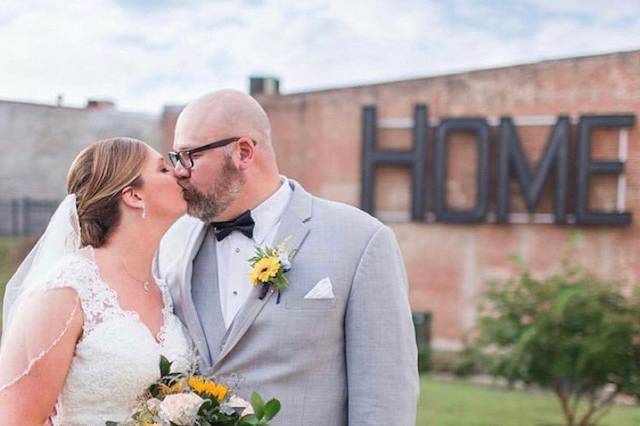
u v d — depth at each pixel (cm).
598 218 1164
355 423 245
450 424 729
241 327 250
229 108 255
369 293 251
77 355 232
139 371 235
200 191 254
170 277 269
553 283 715
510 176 1213
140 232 251
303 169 1330
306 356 248
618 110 1163
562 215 1180
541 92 1198
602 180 1172
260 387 246
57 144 1405
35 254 250
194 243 269
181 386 233
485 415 777
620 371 677
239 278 262
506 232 1215
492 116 1223
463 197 1241
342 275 252
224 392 231
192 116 256
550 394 920
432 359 1148
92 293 236
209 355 254
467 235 1235
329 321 250
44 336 225
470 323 1224
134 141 254
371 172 1280
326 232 259
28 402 223
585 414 765
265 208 264
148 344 240
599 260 1172
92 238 247
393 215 1276
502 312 725
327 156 1314
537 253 1198
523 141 1209
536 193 1192
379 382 246
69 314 230
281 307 249
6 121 1389
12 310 250
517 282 743
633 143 1155
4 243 1349
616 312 695
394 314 252
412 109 1268
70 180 251
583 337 677
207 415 221
